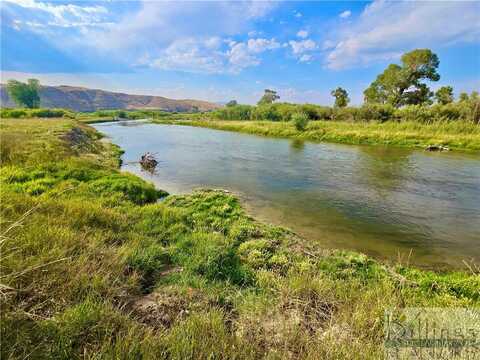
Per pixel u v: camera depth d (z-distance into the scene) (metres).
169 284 3.96
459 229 7.86
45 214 5.32
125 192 9.23
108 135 34.75
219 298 3.67
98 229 5.26
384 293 3.92
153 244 5.28
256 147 25.25
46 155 11.26
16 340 2.15
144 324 2.81
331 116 48.03
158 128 48.66
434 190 11.78
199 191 10.81
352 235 7.37
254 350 2.57
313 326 3.12
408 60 49.28
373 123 37.09
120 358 2.19
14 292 2.60
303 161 18.44
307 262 5.31
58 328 2.38
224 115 75.81
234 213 8.39
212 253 5.00
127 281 3.66
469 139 24.44
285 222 8.16
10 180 8.62
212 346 2.43
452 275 5.30
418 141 25.86
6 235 3.70
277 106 66.94
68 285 3.03
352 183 12.86
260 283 4.29
